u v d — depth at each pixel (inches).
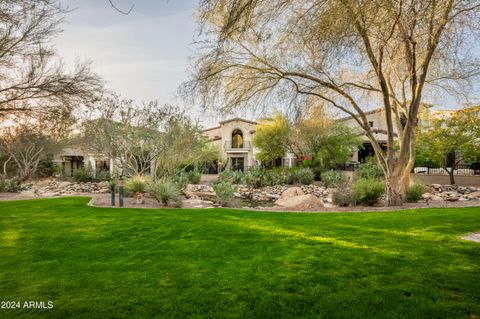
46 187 734.5
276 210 367.2
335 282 125.9
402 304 106.9
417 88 366.6
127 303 109.5
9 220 271.9
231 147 1342.3
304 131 682.8
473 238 196.1
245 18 151.5
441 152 668.7
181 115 572.4
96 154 668.7
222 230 223.6
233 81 384.8
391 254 161.3
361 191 400.5
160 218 278.4
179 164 628.4
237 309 104.8
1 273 139.3
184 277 133.0
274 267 144.0
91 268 145.6
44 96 338.3
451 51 301.1
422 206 377.1
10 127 636.1
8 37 275.1
